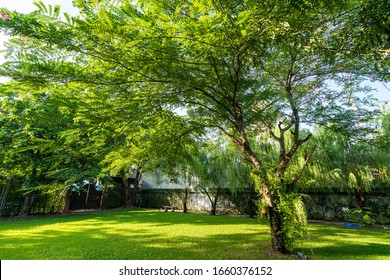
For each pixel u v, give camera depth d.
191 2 2.34
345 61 4.65
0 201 10.45
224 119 5.82
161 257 4.21
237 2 2.08
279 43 2.22
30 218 10.61
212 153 11.94
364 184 8.48
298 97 5.99
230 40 2.36
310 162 9.32
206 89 4.34
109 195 17.14
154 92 3.67
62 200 13.06
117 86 3.17
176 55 2.91
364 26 1.93
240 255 4.32
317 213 10.90
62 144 3.71
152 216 11.62
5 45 2.36
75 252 4.53
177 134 5.28
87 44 2.47
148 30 2.27
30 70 2.40
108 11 2.26
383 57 2.03
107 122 3.41
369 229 7.45
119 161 5.34
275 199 4.57
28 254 4.37
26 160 9.82
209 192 14.59
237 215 12.78
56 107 3.05
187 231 7.04
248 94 5.37
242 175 11.45
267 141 10.22
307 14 2.04
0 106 8.90
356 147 7.59
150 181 20.52
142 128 4.42
